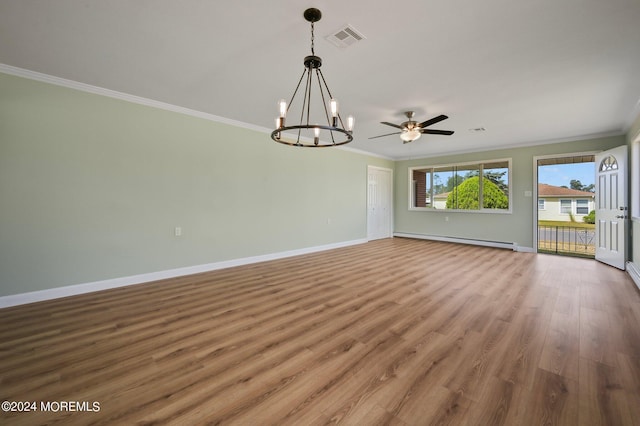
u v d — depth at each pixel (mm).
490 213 6461
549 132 5031
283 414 1423
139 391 1593
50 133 3031
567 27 2055
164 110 3818
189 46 2387
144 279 3680
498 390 1594
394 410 1449
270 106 3865
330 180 6258
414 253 5680
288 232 5387
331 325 2432
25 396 1550
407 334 2264
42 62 2697
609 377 1698
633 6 1812
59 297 3102
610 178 4551
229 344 2117
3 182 2805
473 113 3979
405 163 8008
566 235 6938
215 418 1395
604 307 2787
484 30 2104
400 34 2162
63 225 3123
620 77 2852
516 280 3740
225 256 4473
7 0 1823
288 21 2029
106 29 2154
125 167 3516
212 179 4312
